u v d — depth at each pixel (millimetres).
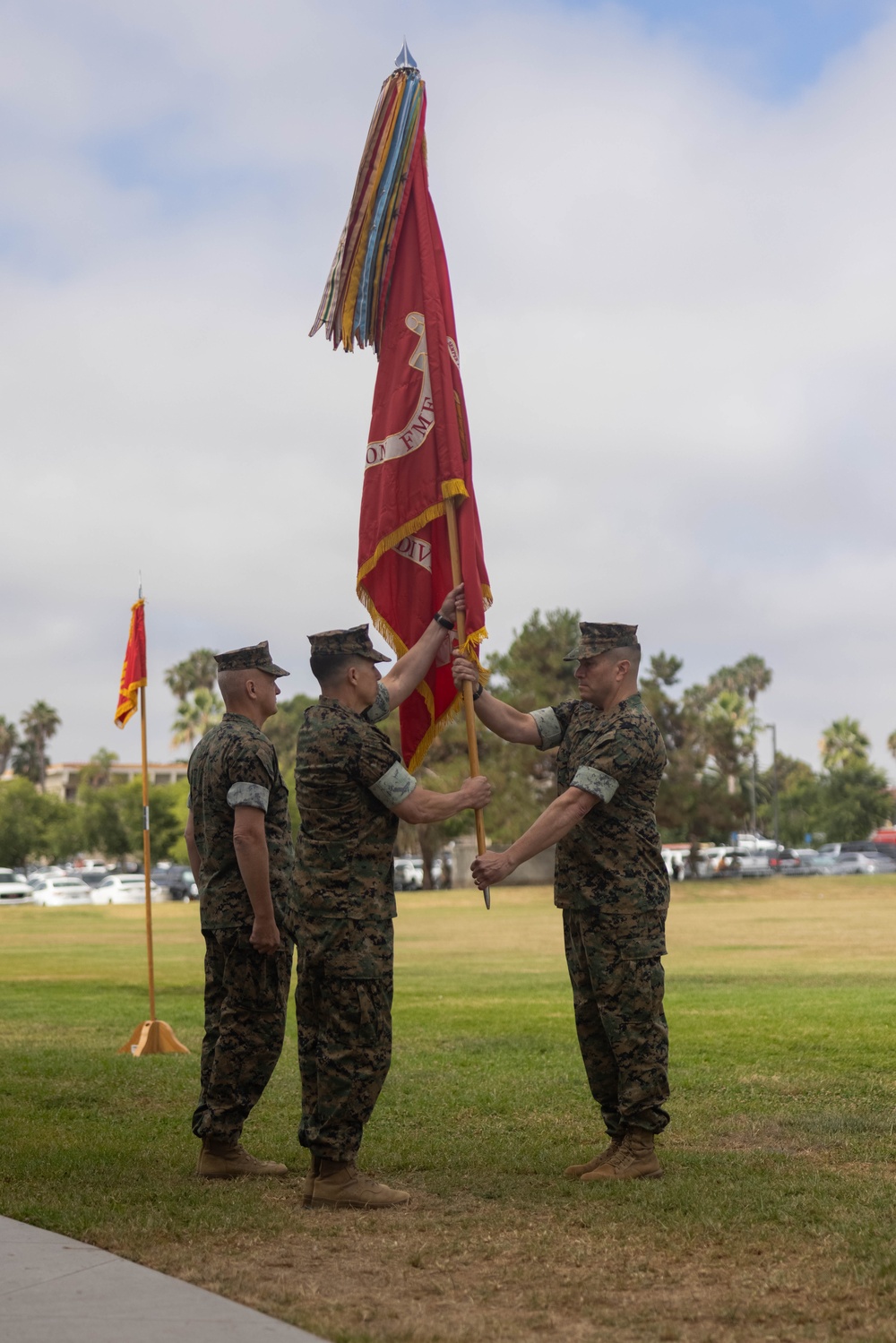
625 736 5555
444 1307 3812
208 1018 5887
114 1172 5734
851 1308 3754
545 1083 7988
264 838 5672
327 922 5133
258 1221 4762
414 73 6523
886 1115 6766
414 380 6289
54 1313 3646
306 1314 3697
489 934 27922
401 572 6266
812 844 91312
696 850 56031
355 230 6418
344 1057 5082
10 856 86500
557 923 32562
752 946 21609
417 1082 8031
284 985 5840
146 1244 4477
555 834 5434
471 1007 12594
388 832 5285
